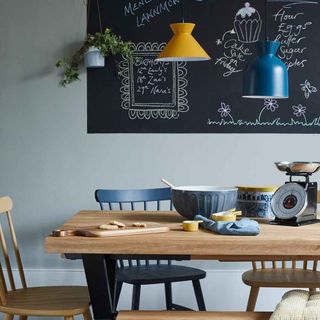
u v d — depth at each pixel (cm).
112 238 280
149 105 545
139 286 406
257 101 544
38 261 550
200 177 547
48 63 547
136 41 544
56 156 549
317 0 544
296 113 545
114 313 304
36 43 547
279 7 543
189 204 327
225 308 544
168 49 382
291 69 545
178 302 543
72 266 548
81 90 547
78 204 549
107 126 547
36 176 550
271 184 546
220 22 543
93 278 298
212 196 324
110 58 544
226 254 277
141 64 544
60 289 372
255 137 545
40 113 548
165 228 299
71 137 548
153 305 543
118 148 547
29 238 550
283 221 322
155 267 426
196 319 278
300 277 392
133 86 545
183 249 277
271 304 540
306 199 322
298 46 545
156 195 445
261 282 379
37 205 550
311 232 297
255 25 543
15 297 356
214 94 544
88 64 530
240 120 544
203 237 282
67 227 312
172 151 547
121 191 438
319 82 545
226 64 544
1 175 551
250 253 276
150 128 546
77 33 545
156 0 544
